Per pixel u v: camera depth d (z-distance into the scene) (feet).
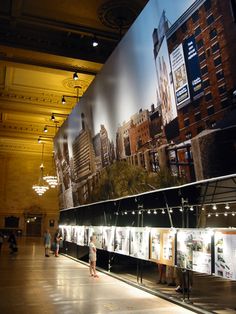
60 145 58.49
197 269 20.71
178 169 23.48
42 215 108.99
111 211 47.78
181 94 22.21
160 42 23.81
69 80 54.29
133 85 28.45
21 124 76.02
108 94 33.71
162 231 24.95
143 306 22.09
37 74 52.42
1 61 46.01
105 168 37.27
